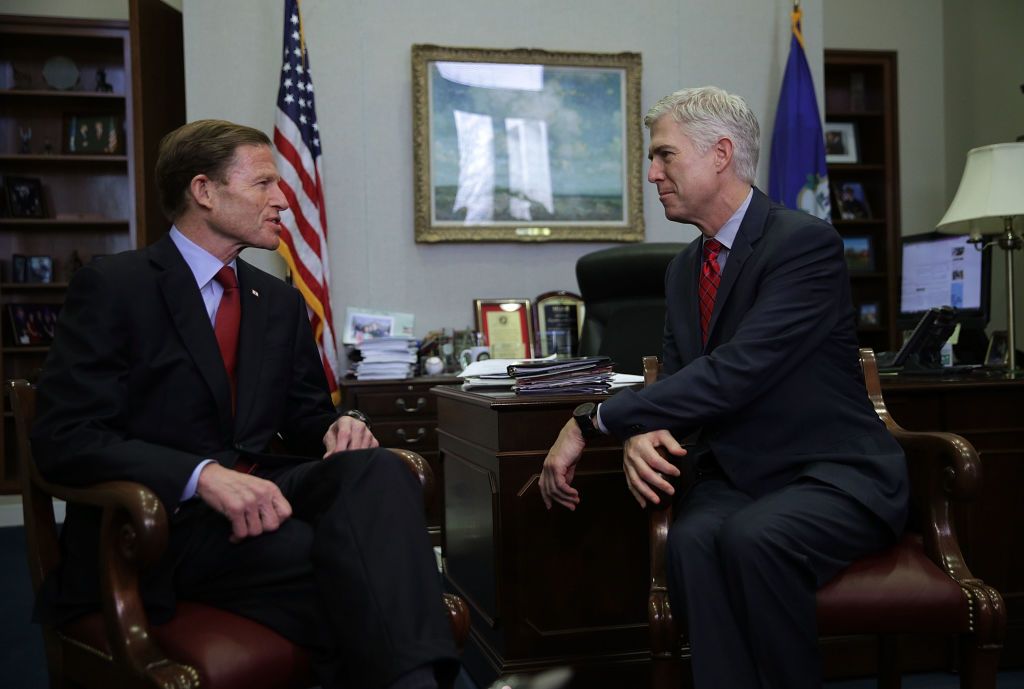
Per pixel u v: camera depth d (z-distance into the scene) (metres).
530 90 5.06
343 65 4.92
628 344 3.21
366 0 4.94
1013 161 3.06
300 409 2.00
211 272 1.87
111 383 1.66
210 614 1.55
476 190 5.01
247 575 1.61
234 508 1.53
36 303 6.32
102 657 1.54
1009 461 2.67
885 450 1.86
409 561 1.48
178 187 1.84
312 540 1.62
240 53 4.85
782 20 5.35
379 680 1.37
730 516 1.72
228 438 1.79
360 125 4.94
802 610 1.61
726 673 1.61
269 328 1.94
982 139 6.64
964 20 6.85
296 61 4.55
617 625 2.30
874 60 7.09
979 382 2.66
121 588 1.45
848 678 2.57
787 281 1.89
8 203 6.20
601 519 2.30
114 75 6.50
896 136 7.08
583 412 1.92
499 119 5.03
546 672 2.23
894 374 2.98
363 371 4.52
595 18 5.18
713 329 2.00
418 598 1.44
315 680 1.54
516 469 2.26
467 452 2.63
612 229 5.12
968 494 1.74
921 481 1.92
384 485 1.55
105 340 1.68
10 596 3.76
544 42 5.13
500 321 4.99
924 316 3.04
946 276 3.52
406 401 4.43
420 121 4.93
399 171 4.98
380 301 4.97
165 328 1.76
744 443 1.92
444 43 5.02
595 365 2.37
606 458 2.30
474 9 5.05
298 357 2.02
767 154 5.33
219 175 1.83
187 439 1.75
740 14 5.31
